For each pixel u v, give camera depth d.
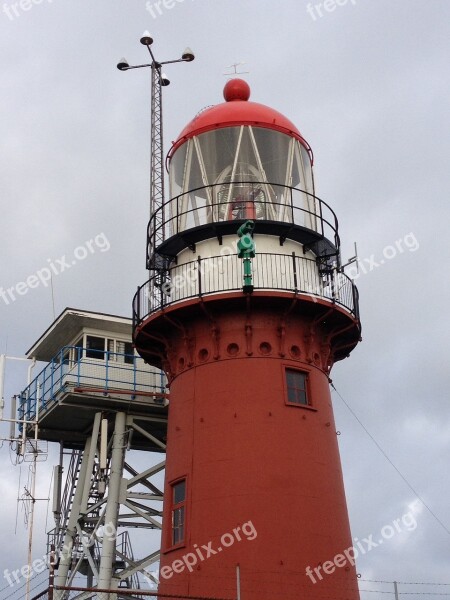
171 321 28.22
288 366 27.59
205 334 28.12
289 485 26.09
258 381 27.11
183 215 29.48
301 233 28.47
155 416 40.62
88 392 38.84
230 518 25.66
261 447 26.36
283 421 26.83
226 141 29.81
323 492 26.59
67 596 37.34
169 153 31.52
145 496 39.31
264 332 27.67
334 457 27.70
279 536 25.39
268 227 28.02
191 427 27.45
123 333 42.19
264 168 29.47
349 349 30.59
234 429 26.67
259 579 24.84
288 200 29.19
